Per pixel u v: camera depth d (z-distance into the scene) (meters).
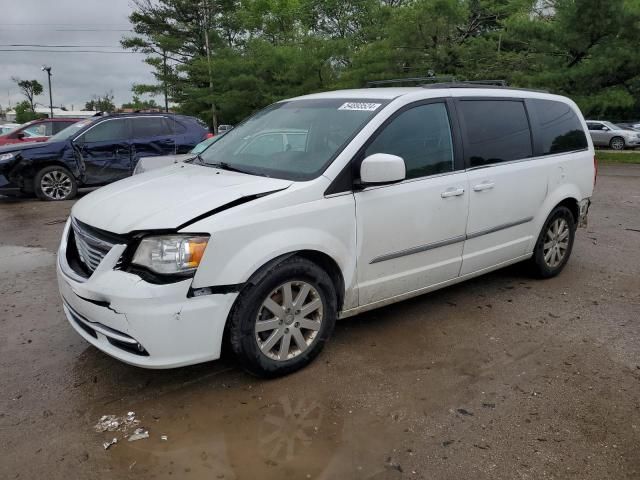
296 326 3.43
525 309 4.64
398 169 3.44
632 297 4.96
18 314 4.55
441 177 4.08
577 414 3.11
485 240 4.53
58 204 10.19
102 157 10.88
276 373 3.40
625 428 2.99
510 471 2.65
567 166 5.24
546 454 2.77
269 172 3.66
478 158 4.38
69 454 2.75
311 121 4.06
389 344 3.94
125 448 2.80
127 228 3.02
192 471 2.63
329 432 2.93
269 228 3.18
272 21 36.38
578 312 4.59
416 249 3.98
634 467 2.68
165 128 11.59
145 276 2.96
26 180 10.36
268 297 3.25
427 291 4.24
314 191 3.40
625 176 14.92
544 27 19.22
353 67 22.89
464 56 21.16
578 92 19.50
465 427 2.98
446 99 4.25
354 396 3.27
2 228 7.99
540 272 5.30
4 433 2.92
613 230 7.72
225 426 2.98
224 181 3.51
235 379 3.45
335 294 3.59
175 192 3.36
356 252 3.62
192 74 34.50
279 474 2.61
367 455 2.75
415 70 21.53
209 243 2.98
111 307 2.96
